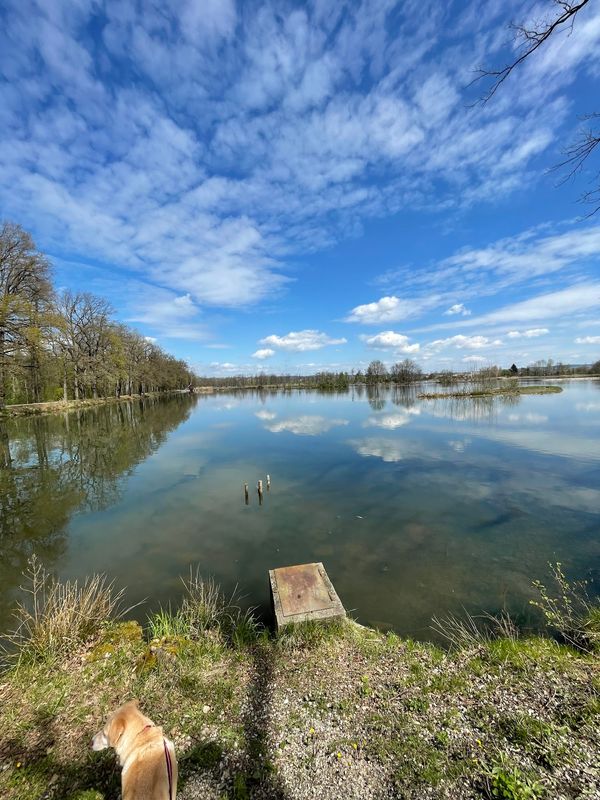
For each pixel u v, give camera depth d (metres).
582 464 16.73
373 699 3.64
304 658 4.46
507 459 17.95
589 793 2.50
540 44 3.17
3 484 15.94
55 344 35.69
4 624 6.64
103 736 2.53
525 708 3.33
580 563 8.34
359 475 16.11
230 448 22.70
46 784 2.78
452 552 9.05
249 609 6.70
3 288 28.52
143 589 7.76
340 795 2.66
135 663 4.26
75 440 25.62
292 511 12.17
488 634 5.73
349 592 7.36
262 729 3.29
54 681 3.96
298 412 42.69
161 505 13.16
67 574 8.53
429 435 24.83
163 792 2.22
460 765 2.82
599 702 3.29
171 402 65.69
